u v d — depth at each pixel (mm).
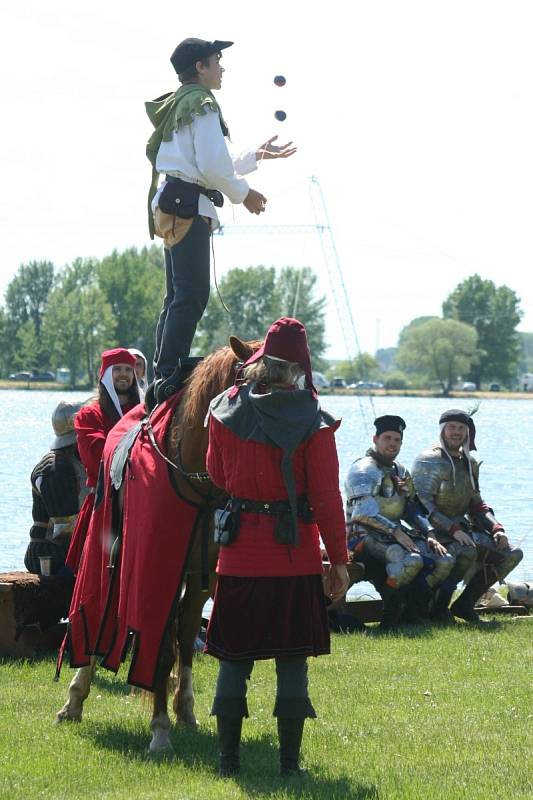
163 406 8875
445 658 12562
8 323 174625
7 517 24984
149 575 8461
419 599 14922
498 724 9492
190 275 9133
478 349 185375
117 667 8688
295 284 165750
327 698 10555
